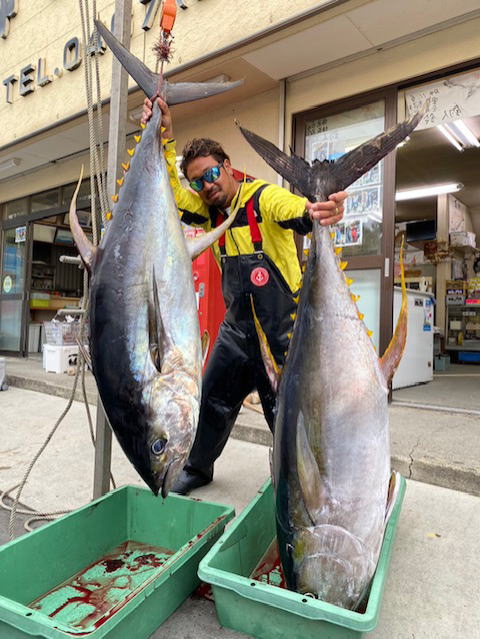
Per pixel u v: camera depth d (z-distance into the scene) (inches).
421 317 228.5
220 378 94.7
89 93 86.6
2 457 132.0
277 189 81.7
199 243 64.1
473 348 365.7
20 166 316.5
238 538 68.6
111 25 218.8
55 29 250.7
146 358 55.9
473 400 177.5
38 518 95.0
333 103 176.9
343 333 57.9
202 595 69.0
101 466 91.4
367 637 59.0
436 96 156.5
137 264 57.7
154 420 55.4
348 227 175.6
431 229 397.4
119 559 78.4
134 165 62.7
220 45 171.8
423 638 58.9
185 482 102.3
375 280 171.3
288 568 57.2
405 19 146.4
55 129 249.8
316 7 142.4
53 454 134.1
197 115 218.4
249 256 85.0
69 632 47.3
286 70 178.5
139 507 83.4
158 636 59.4
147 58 194.5
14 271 347.6
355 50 163.9
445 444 120.1
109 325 55.7
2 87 285.6
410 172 328.5
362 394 56.6
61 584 71.5
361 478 55.5
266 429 140.2
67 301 390.0
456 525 88.4
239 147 204.2
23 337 333.4
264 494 79.7
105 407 56.5
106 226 62.2
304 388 57.8
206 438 99.3
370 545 55.7
